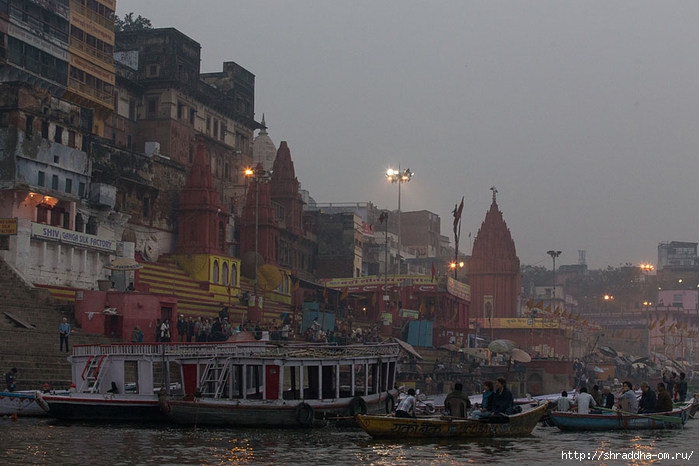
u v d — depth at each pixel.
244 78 89.75
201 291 65.81
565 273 199.25
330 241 96.50
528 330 110.94
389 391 39.81
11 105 52.06
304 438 30.83
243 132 89.06
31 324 45.00
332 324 72.06
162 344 35.19
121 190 64.12
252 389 35.72
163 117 75.44
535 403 38.41
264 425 33.44
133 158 66.12
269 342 34.62
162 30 76.44
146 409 34.28
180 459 25.39
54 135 54.97
